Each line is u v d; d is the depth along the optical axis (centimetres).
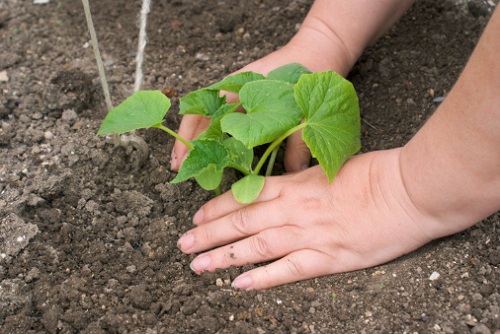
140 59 80
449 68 90
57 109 87
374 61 92
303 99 72
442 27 94
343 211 73
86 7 75
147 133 85
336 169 72
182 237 78
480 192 68
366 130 87
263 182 75
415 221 71
